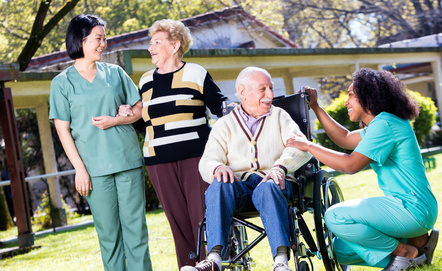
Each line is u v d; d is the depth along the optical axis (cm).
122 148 383
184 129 386
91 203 385
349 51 1370
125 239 390
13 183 796
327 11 2677
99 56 380
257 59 1209
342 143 399
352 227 347
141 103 398
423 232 350
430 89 2619
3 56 1577
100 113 380
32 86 900
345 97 1459
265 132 345
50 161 1143
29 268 621
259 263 459
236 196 321
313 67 1541
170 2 1809
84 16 380
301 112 381
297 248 312
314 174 377
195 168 387
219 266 300
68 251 724
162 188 391
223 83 1692
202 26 1741
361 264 376
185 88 388
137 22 1811
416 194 345
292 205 340
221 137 348
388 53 1486
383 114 351
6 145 792
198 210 387
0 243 916
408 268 351
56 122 381
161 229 802
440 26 2498
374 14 2714
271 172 323
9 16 1557
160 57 393
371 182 998
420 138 1530
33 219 1284
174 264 523
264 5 1948
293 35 2659
